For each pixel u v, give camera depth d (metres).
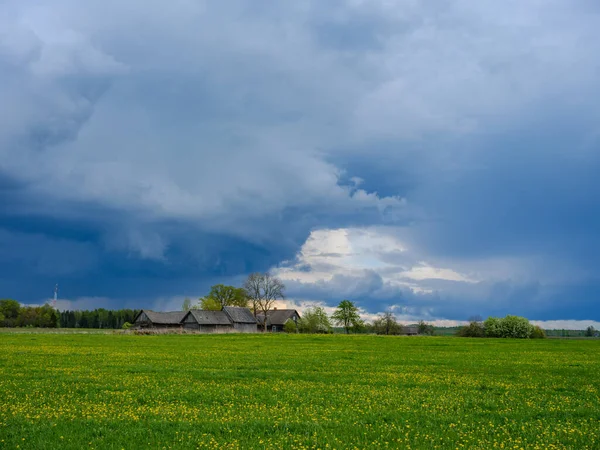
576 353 56.97
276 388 25.56
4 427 16.66
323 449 14.67
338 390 25.39
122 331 114.12
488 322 127.56
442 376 32.09
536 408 20.95
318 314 155.62
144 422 17.59
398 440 15.37
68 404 20.84
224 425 17.16
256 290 169.25
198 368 35.03
